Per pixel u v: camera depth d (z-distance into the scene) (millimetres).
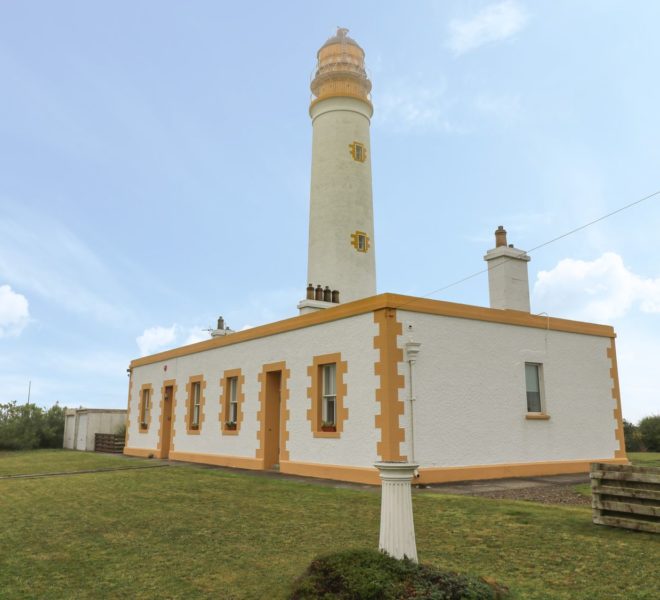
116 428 31922
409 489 5473
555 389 15922
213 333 25156
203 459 19797
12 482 14391
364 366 13336
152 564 6316
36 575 5992
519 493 11125
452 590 4738
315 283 24547
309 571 5195
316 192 25609
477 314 14492
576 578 5480
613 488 7570
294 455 15305
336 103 26141
